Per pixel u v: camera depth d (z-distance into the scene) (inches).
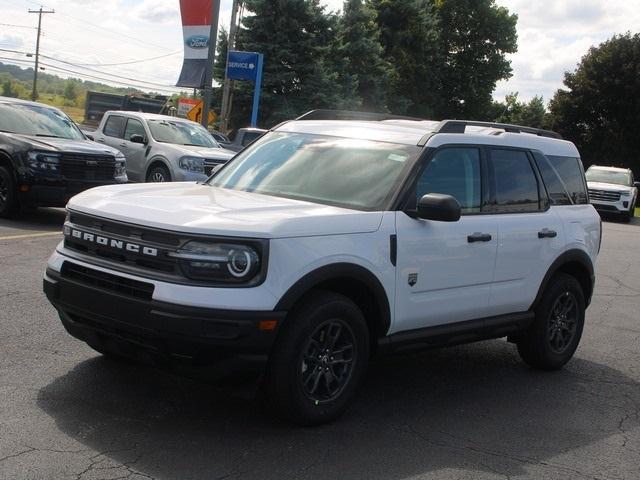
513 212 244.5
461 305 224.2
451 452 184.9
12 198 480.1
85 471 156.2
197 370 173.9
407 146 221.3
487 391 240.1
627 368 283.7
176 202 193.0
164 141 652.1
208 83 1000.2
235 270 169.9
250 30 1392.7
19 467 155.6
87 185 487.8
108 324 178.4
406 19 1946.4
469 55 2294.5
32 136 502.3
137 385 210.4
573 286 270.5
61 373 214.7
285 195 216.7
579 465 184.2
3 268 343.3
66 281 186.7
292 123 255.3
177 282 169.2
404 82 2025.1
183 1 1080.2
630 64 1966.0
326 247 183.5
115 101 1393.9
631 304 413.1
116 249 180.1
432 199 197.9
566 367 279.4
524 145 257.1
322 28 1411.2
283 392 179.8
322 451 176.9
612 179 1156.5
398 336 208.1
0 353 227.5
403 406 216.7
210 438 178.5
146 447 170.6
